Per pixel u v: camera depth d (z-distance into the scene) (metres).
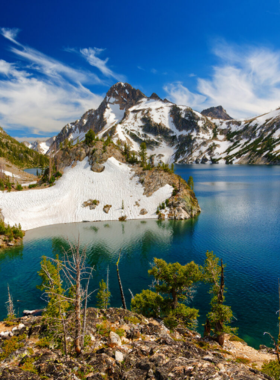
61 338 21.92
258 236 98.44
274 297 54.94
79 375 15.80
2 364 18.62
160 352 19.58
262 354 32.31
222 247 88.44
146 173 174.88
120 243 98.44
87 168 184.25
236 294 56.56
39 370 16.22
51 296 27.70
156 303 39.91
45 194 152.38
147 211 145.00
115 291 61.78
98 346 21.95
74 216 138.88
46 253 89.50
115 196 158.50
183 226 119.38
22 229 119.25
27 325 27.97
